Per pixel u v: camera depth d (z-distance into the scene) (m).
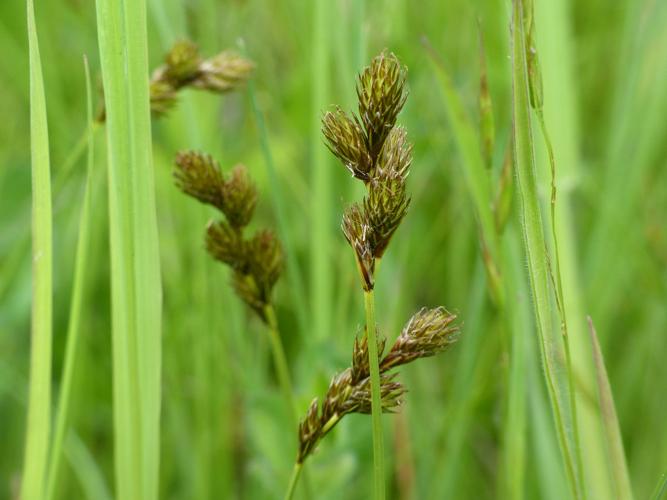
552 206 0.23
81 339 0.41
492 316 0.43
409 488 0.37
